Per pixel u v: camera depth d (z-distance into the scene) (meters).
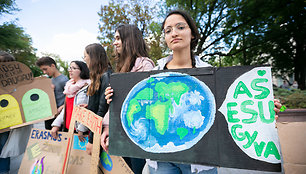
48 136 1.53
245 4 9.46
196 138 0.91
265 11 9.34
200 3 10.18
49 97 1.91
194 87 0.96
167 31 1.08
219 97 0.91
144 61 1.31
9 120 1.70
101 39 8.74
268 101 0.85
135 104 1.04
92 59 1.38
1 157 1.72
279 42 11.18
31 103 1.81
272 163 0.81
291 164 1.21
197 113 0.93
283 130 1.26
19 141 1.81
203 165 0.88
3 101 1.68
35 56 17.89
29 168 1.50
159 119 0.99
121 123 1.06
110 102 1.10
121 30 1.40
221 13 10.51
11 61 1.77
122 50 1.38
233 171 2.09
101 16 8.62
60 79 2.30
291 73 12.54
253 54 12.37
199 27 10.65
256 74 0.88
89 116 1.27
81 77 1.76
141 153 0.99
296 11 9.12
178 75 0.99
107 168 1.27
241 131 0.86
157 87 1.02
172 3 10.40
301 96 4.47
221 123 0.89
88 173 1.42
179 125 0.95
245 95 0.88
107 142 1.17
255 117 0.86
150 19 8.68
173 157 0.93
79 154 1.49
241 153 0.84
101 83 1.33
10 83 1.73
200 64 1.20
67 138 1.42
